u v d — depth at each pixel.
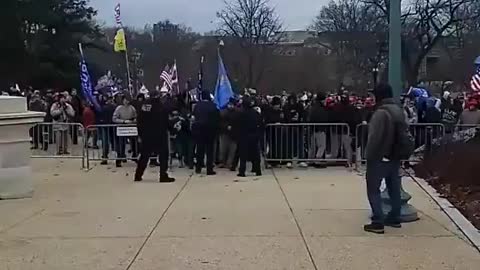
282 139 15.84
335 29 62.94
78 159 18.23
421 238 8.35
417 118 16.59
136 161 16.83
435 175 13.08
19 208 10.77
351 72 63.47
